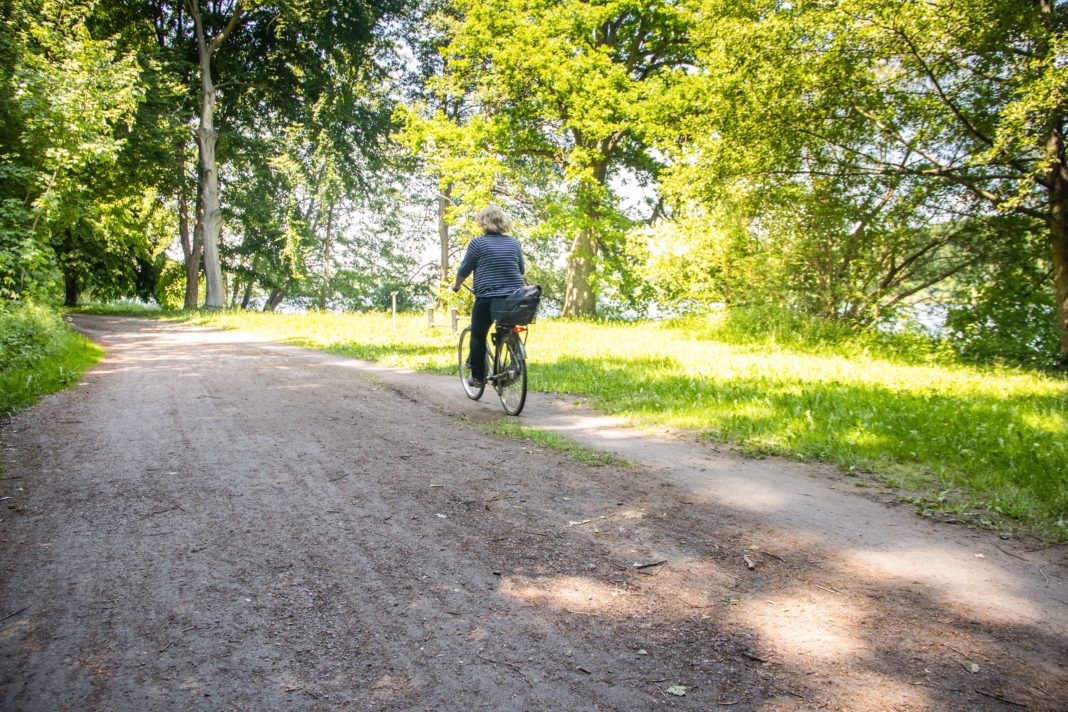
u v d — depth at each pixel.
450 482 4.66
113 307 35.47
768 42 14.02
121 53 25.45
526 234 25.05
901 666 2.47
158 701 2.24
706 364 10.60
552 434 6.08
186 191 30.45
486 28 24.19
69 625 2.73
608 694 2.29
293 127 33.53
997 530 3.84
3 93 14.94
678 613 2.86
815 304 16.22
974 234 15.98
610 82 22.38
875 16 12.75
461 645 2.60
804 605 2.94
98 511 4.03
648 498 4.38
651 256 19.45
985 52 13.15
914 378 9.25
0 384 7.90
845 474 4.97
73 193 18.36
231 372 10.25
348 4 30.33
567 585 3.11
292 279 39.72
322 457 5.28
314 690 2.31
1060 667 2.47
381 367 11.41
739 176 16.19
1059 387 9.12
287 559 3.37
